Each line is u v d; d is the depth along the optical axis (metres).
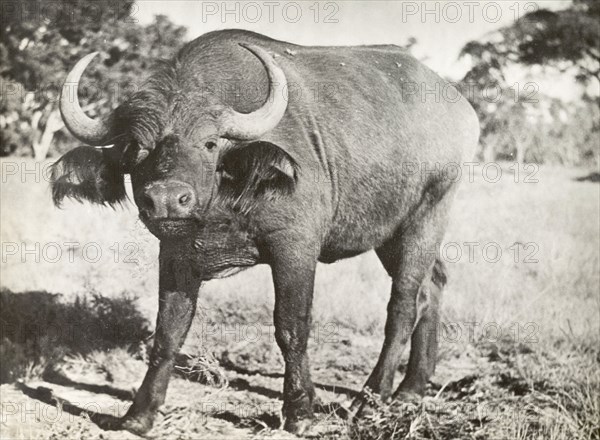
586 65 14.12
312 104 5.39
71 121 4.83
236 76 5.05
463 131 6.20
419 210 5.93
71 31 12.89
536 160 15.39
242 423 5.15
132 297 7.66
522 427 4.94
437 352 5.99
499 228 10.22
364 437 4.91
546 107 14.80
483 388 5.69
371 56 5.98
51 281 7.93
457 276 8.28
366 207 5.64
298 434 4.94
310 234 5.09
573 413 5.08
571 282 8.12
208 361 5.89
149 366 5.07
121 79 11.84
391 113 5.72
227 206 4.87
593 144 15.56
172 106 4.70
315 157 5.25
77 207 10.19
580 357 6.21
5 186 10.19
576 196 11.83
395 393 5.61
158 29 11.72
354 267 8.51
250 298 7.67
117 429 4.96
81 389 5.77
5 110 14.23
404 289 5.77
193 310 5.12
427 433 4.95
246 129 4.76
